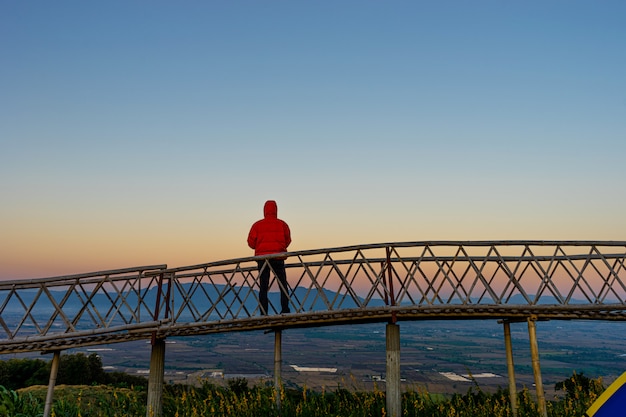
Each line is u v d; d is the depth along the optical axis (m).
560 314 13.58
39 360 27.91
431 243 13.48
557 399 14.58
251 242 14.41
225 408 12.85
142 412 13.39
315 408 12.80
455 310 13.41
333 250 13.46
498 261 13.87
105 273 12.68
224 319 13.11
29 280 12.11
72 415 13.52
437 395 14.85
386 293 13.66
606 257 13.62
